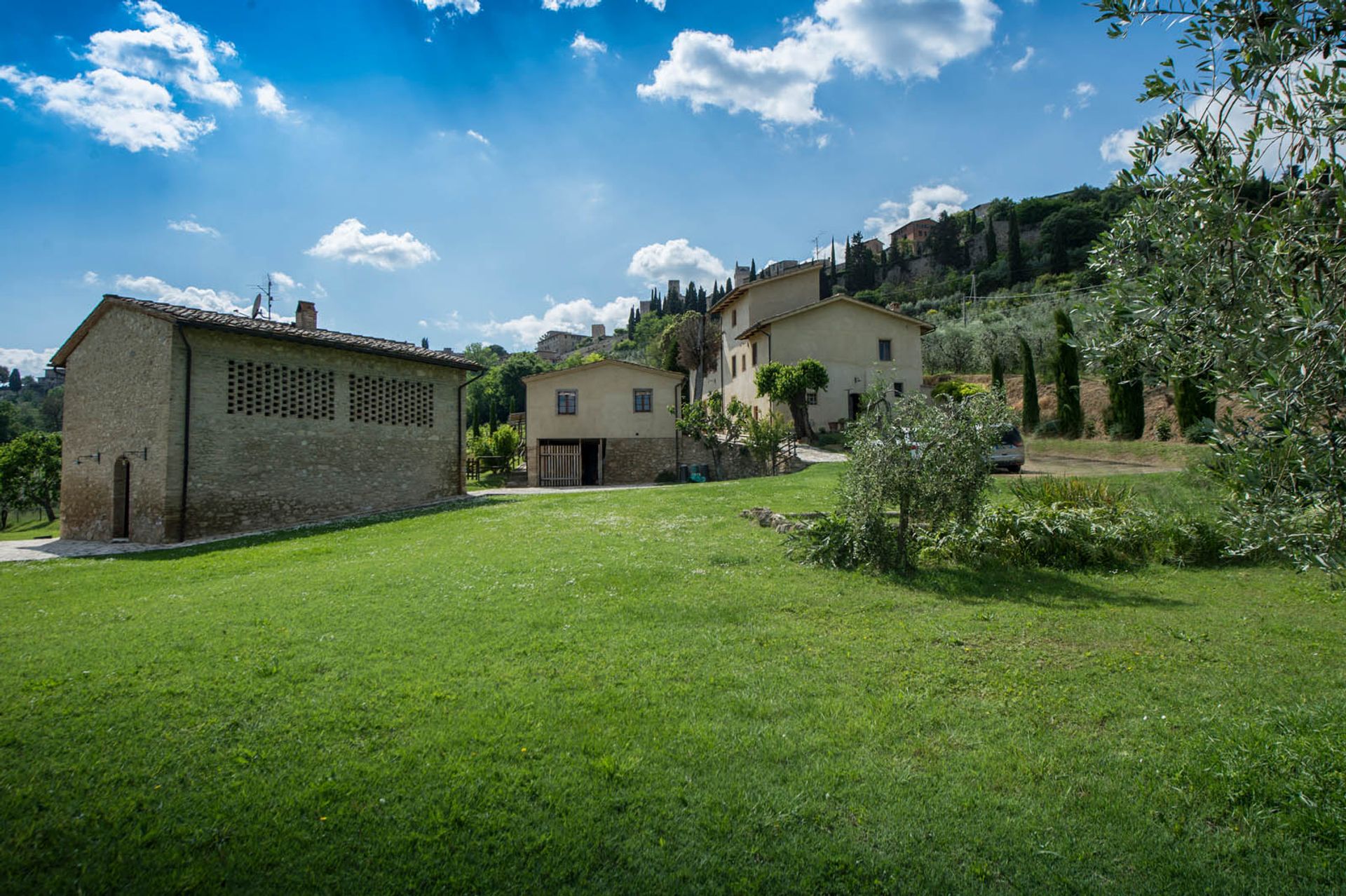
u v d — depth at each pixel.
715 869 3.29
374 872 3.27
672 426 36.59
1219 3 3.67
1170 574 10.02
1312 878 3.18
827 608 8.01
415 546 13.81
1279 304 3.41
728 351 48.12
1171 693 5.39
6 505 46.62
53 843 3.47
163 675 5.84
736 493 19.50
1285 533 3.36
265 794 3.88
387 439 23.92
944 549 10.62
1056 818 3.68
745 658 6.24
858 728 4.73
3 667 6.10
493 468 40.41
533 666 6.00
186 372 18.81
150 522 18.80
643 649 6.48
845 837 3.52
